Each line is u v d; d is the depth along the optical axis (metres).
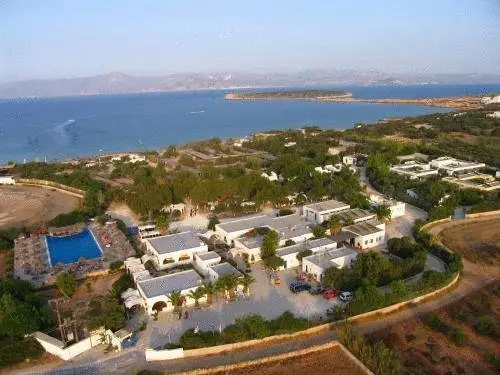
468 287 69.56
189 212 111.75
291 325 56.41
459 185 123.56
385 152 163.12
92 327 56.78
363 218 97.44
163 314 63.59
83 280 76.00
